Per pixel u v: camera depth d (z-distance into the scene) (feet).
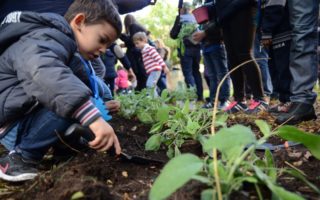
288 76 9.04
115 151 4.67
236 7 8.93
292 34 7.64
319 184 3.70
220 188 2.63
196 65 18.92
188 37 18.11
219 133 2.53
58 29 4.85
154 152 5.61
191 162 2.50
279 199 2.75
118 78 20.77
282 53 8.88
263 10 9.01
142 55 17.39
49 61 4.30
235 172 2.85
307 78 7.55
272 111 8.82
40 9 6.28
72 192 3.16
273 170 3.24
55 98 4.17
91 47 5.27
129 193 3.75
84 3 5.16
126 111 8.58
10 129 4.94
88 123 4.17
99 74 8.72
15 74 4.74
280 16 8.49
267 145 5.69
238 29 9.16
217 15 9.42
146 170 4.58
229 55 9.75
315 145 3.08
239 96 9.95
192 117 6.52
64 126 4.77
